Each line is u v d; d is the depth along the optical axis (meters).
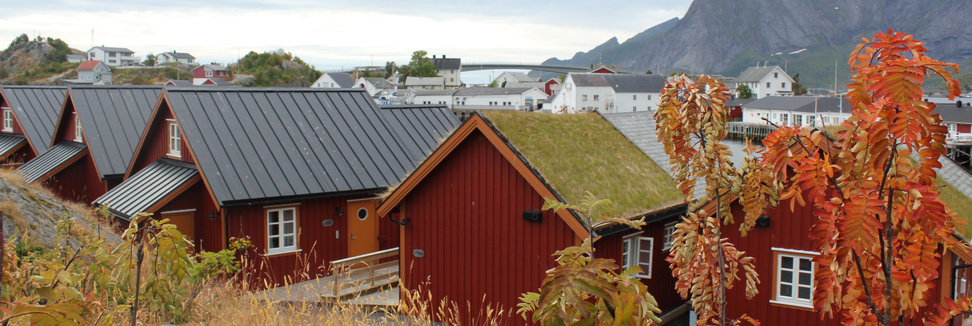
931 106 3.48
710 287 5.29
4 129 33.09
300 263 18.53
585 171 13.69
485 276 14.14
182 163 20.39
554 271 3.84
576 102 103.69
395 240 20.55
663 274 14.97
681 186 5.46
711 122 5.20
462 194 14.49
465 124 13.93
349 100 22.73
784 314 12.87
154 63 163.00
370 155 20.77
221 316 9.12
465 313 14.47
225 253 13.29
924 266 3.68
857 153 3.76
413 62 173.62
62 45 158.12
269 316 8.23
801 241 12.66
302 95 22.05
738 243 13.19
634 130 17.20
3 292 5.71
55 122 31.19
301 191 18.44
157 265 5.88
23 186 15.05
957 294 12.27
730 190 5.34
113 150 25.44
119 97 27.50
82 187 27.38
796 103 81.50
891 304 3.83
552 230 13.05
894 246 3.94
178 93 19.91
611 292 3.68
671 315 15.09
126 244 5.84
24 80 139.12
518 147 13.25
